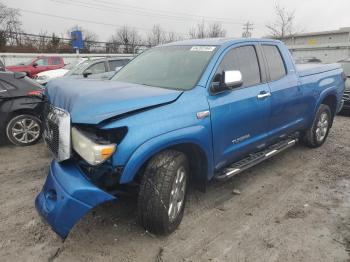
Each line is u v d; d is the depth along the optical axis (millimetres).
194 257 3137
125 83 3912
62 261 3057
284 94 4832
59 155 3102
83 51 44375
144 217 3248
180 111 3348
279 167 5449
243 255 3172
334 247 3312
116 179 3080
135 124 3029
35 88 6609
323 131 6398
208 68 3838
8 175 5012
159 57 4492
